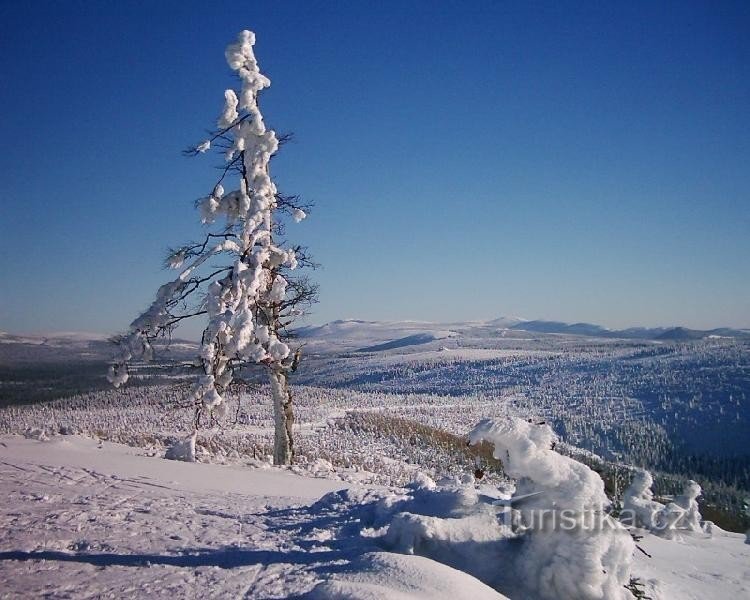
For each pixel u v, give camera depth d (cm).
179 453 1628
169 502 947
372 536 738
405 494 966
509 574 650
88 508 882
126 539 725
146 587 565
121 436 2356
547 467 634
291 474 1597
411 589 520
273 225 1869
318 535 753
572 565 617
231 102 1755
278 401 1889
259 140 1795
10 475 1124
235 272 1714
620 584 633
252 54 1805
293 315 1912
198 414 1708
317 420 6044
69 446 1614
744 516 2167
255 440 3441
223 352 1702
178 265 1772
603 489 649
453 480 1049
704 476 7875
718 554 1085
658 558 976
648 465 8388
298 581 575
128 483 1095
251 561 643
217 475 1283
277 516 866
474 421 8119
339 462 2822
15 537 724
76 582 579
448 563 659
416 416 8400
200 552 675
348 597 487
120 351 1750
